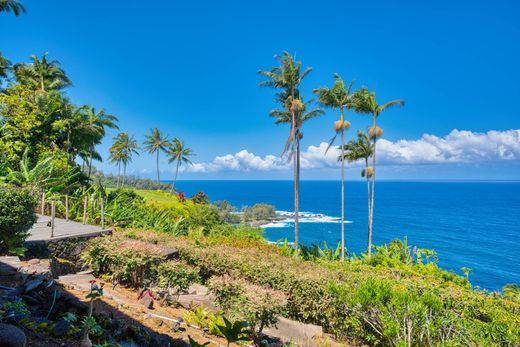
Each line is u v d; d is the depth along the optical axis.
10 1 26.59
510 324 8.11
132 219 20.17
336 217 125.00
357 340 8.63
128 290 7.51
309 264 12.89
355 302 8.16
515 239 82.69
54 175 19.45
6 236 7.18
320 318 9.20
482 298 10.52
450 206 184.88
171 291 7.85
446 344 7.02
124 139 69.94
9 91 25.02
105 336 3.90
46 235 9.41
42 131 24.33
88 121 32.19
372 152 29.59
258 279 10.24
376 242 73.38
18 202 7.40
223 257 11.50
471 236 86.25
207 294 8.06
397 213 144.50
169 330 5.38
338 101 27.14
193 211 34.03
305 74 24.16
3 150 20.77
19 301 3.85
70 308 4.38
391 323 7.21
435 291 10.53
